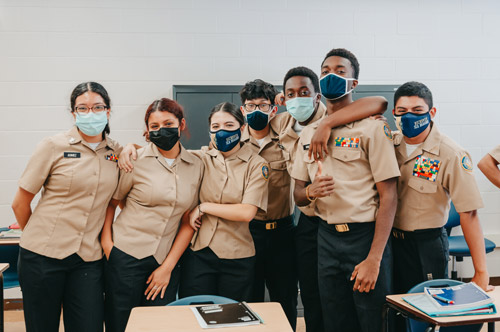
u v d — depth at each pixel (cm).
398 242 225
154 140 220
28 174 213
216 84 373
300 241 250
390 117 380
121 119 367
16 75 356
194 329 160
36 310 216
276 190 256
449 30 392
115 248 220
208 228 233
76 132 219
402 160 222
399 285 228
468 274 396
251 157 237
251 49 375
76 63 361
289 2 377
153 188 220
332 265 209
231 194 232
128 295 218
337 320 213
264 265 262
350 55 215
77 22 360
